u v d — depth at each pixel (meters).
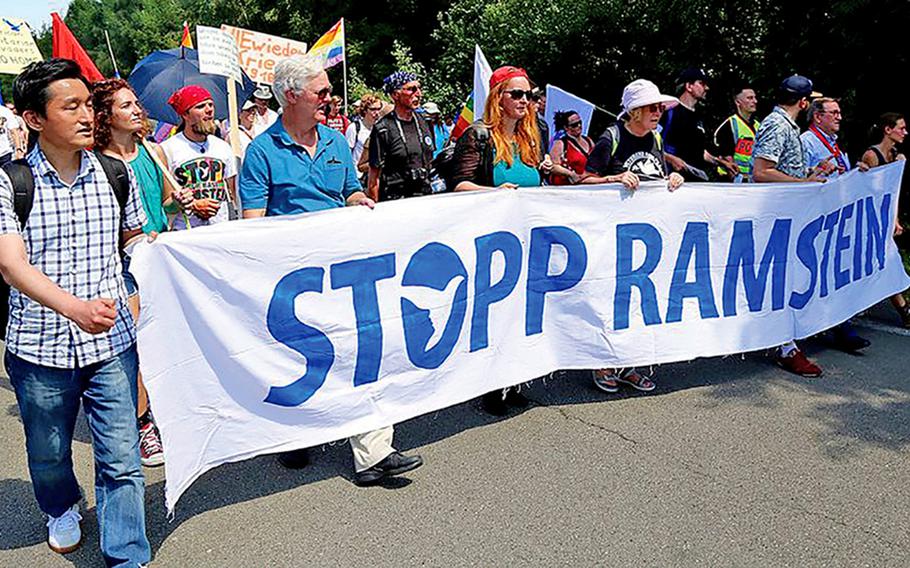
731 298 4.99
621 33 13.82
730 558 3.14
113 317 2.64
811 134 6.16
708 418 4.46
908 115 9.83
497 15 16.31
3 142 5.75
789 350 5.20
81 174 2.84
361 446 3.76
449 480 3.80
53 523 3.30
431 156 5.69
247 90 8.40
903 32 9.48
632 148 4.78
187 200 4.21
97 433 2.95
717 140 7.91
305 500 3.66
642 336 4.73
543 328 4.49
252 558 3.21
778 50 11.05
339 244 3.63
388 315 3.82
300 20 25.33
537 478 3.80
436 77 18.70
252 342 3.44
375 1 25.27
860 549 3.20
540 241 4.37
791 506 3.52
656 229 4.68
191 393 3.28
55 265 2.79
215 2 28.91
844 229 5.54
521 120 4.49
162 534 3.40
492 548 3.24
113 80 4.05
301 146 3.75
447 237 3.98
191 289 3.24
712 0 11.96
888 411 4.54
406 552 3.22
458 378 4.14
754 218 4.98
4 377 5.65
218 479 3.87
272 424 3.55
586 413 4.55
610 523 3.40
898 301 6.16
